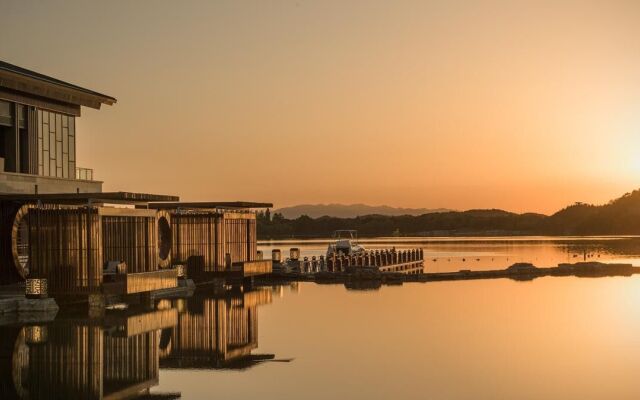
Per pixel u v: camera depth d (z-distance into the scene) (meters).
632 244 176.00
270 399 21.05
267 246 189.50
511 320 35.44
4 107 46.97
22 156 48.28
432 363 25.59
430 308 40.28
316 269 74.19
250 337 30.62
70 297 37.38
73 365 25.17
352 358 26.41
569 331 32.16
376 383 22.83
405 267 89.38
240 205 53.16
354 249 90.19
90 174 54.94
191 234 51.84
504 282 58.09
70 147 52.62
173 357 26.56
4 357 26.34
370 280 61.50
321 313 38.09
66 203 37.53
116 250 43.16
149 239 42.56
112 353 27.11
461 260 104.94
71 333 31.00
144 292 41.00
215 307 40.47
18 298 35.66
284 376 23.75
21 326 32.69
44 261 37.22
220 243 52.09
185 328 32.78
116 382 22.95
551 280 59.72
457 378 23.44
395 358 26.45
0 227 39.91
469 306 41.16
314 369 24.67
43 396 21.47
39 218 37.22
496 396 21.41
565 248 151.50
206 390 22.02
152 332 31.59
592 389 22.14
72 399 21.12
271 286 55.84
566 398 21.23
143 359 26.17
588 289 51.25
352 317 36.53
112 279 38.25
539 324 34.16
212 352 27.39
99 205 37.97
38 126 49.31
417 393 21.70
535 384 22.72
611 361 25.89
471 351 27.61
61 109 51.31
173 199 41.16
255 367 25.02
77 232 36.94
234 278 56.38
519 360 26.06
